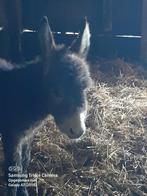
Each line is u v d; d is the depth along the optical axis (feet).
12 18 7.24
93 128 5.52
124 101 6.07
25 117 4.34
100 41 7.78
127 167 5.02
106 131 5.48
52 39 4.17
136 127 5.63
